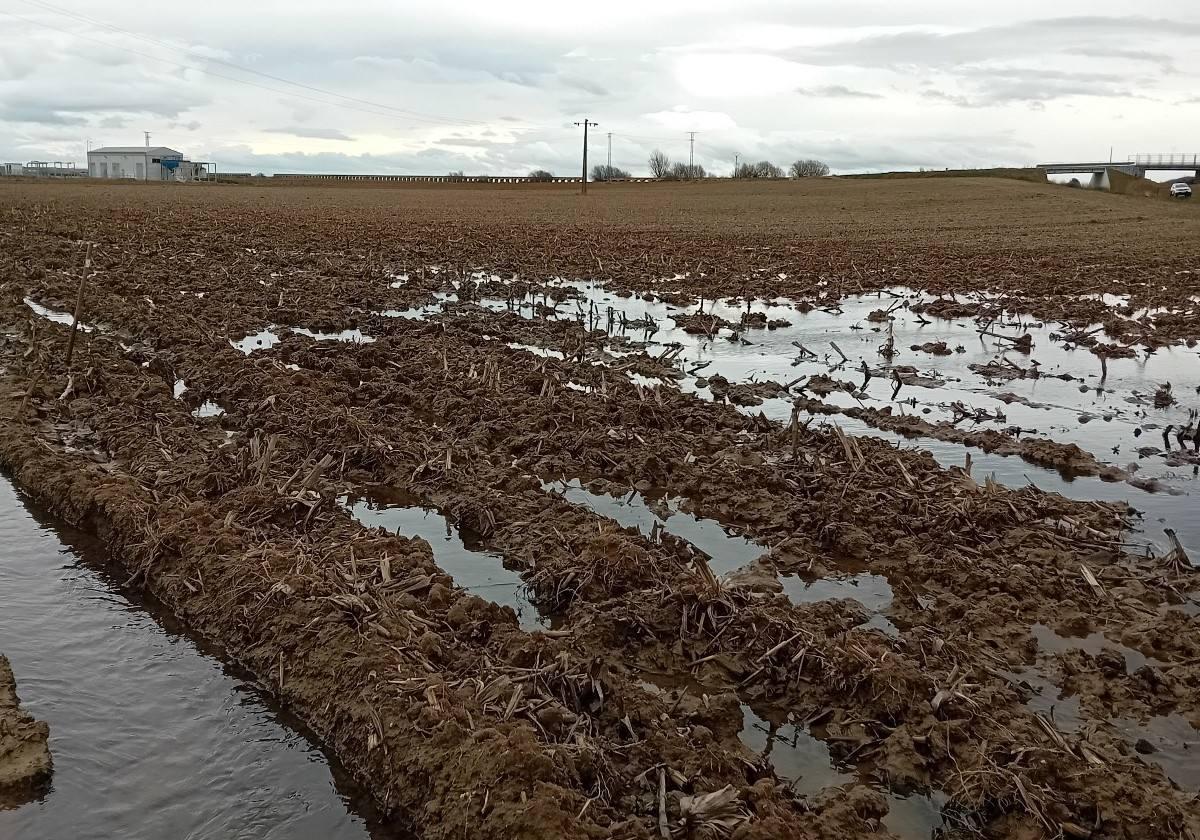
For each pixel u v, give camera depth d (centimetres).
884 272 2634
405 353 1412
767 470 926
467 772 459
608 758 492
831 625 632
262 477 837
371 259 2583
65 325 1498
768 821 435
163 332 1452
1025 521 816
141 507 755
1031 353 1585
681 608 642
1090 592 693
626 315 1891
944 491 866
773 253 3100
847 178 11206
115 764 496
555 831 422
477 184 11419
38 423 1012
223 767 501
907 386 1345
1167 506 885
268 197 6662
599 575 688
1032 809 464
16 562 716
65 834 445
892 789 495
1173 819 455
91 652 600
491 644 605
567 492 895
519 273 2470
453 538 792
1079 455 1005
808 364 1474
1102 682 580
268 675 574
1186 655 614
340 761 509
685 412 1111
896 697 546
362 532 756
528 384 1234
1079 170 11681
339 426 985
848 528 785
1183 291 2267
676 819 457
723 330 1755
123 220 3634
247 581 646
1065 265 2800
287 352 1386
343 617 598
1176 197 7369
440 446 975
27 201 4653
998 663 601
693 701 554
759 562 745
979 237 3828
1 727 502
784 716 556
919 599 694
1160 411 1228
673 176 14825
